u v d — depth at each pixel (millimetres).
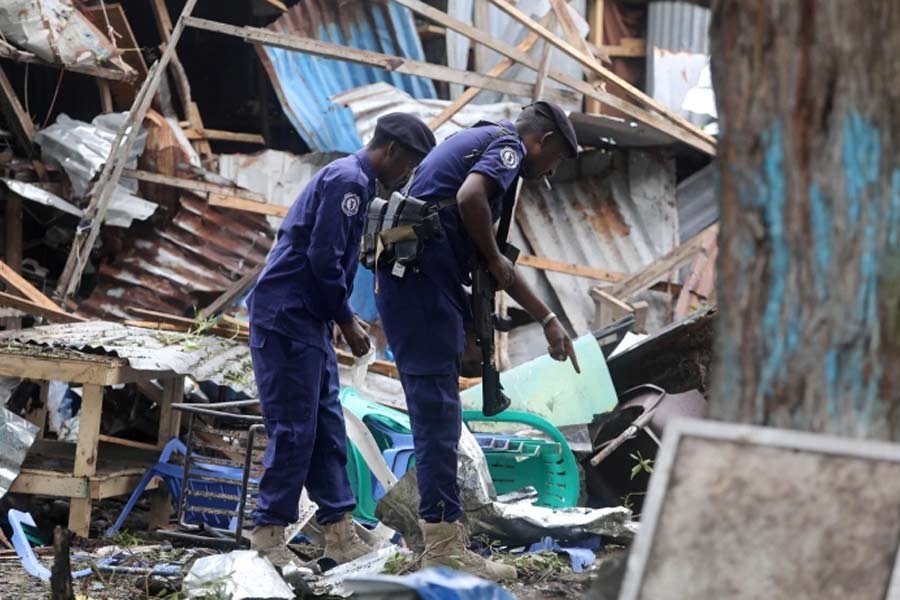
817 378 4375
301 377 9688
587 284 20391
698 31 21984
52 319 14641
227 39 22938
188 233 18359
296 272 9742
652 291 20406
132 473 12336
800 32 4328
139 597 8945
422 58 20234
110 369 11688
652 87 21906
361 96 19219
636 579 4277
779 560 4273
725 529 4273
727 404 4531
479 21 20953
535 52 21062
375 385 15859
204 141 19672
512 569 9453
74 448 13625
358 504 11555
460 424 9367
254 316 9828
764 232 4422
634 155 20984
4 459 11609
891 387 4332
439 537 9242
